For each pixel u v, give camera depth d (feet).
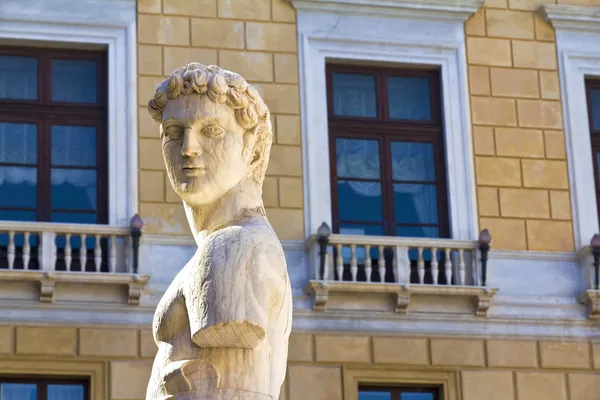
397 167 69.36
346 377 65.26
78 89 67.15
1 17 66.64
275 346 16.65
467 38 71.67
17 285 63.05
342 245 66.33
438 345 66.49
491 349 67.00
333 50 69.97
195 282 16.47
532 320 67.77
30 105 66.39
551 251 69.05
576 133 71.41
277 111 68.54
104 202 65.82
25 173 65.51
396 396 66.08
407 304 66.18
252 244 16.57
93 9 67.82
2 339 62.44
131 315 63.82
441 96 70.64
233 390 16.26
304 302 65.77
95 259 63.77
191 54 68.39
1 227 62.95
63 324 63.10
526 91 71.56
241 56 69.10
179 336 16.80
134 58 67.51
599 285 68.18
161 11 68.69
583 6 73.05
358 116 69.72
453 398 66.18
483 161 69.87
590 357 67.82
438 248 67.21
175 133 17.61
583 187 70.49
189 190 17.44
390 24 70.95
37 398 62.54
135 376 63.10
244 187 17.70
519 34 72.38
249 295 16.26
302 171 67.82
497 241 68.69
